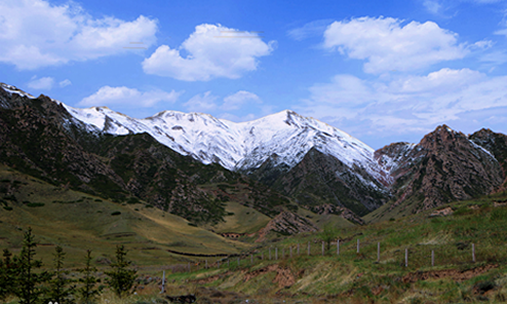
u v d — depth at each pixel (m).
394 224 55.22
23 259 28.20
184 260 121.12
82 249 110.31
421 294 22.92
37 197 170.88
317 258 37.25
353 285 27.39
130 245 134.75
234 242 189.12
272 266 41.00
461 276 23.55
